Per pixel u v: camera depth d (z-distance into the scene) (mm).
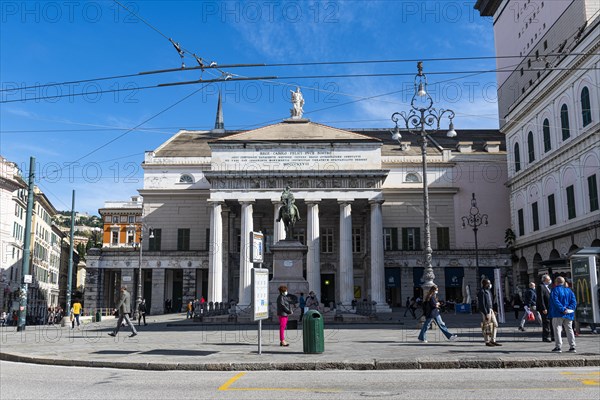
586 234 40281
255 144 56375
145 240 63125
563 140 43875
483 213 62250
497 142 64625
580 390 9477
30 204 33031
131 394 9641
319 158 56031
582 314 20312
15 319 51750
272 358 14141
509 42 62312
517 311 36125
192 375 12180
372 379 11156
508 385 10125
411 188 62500
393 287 60406
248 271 52469
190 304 47688
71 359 14680
